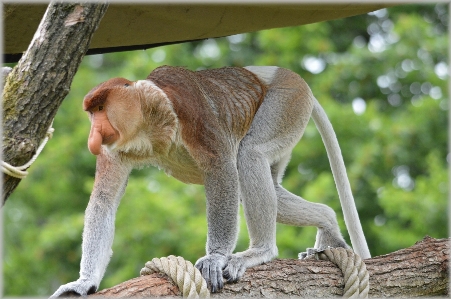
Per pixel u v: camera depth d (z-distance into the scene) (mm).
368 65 19812
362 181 18016
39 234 17922
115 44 8789
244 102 8359
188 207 16625
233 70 8594
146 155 7633
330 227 8703
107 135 7211
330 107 18078
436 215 16266
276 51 20172
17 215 18766
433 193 16516
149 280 6523
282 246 15141
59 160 18344
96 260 7195
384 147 17984
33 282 17766
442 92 19391
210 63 20922
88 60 20516
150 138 7512
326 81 19156
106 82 7316
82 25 6102
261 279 7059
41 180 18625
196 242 15383
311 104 8844
